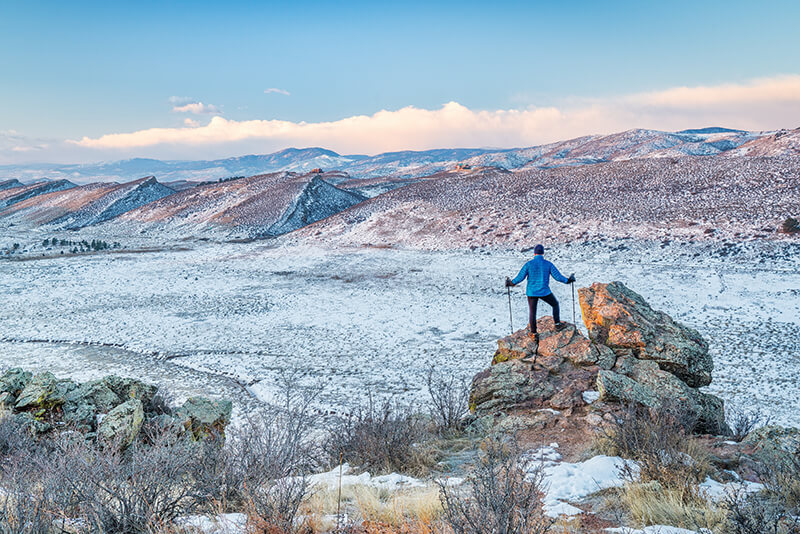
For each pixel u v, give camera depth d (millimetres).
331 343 30875
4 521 3992
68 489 4703
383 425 8492
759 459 6457
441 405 10648
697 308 34844
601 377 8836
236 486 5414
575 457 7191
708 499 5102
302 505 5234
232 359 27703
